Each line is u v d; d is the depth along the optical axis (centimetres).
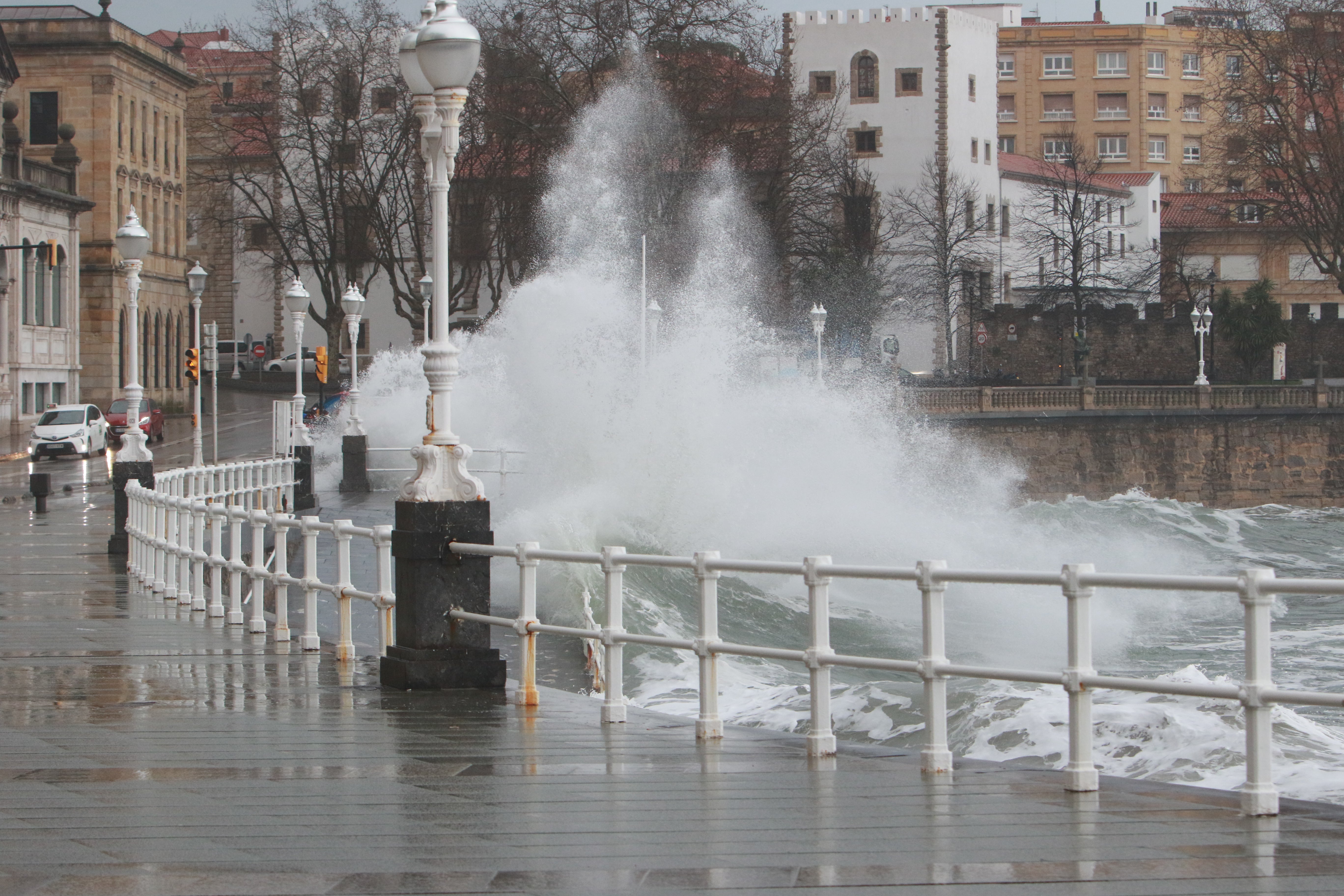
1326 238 14650
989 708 2552
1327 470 13188
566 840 1337
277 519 3009
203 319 18550
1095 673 1543
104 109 14475
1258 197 15550
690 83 11512
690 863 1252
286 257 14862
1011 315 16475
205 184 17288
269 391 16200
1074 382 14888
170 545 3803
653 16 11506
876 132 16962
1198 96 17562
